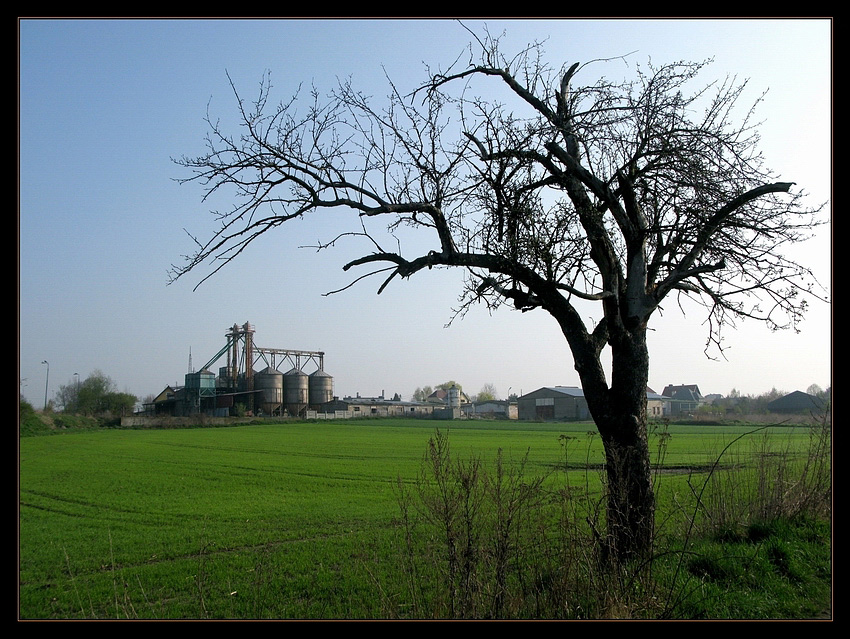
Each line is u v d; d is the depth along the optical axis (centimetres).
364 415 13475
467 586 728
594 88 980
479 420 12494
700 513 1230
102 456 4844
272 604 1094
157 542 1809
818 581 927
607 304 1041
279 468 3959
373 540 1602
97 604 1193
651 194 1064
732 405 8625
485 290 1021
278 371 12038
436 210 1023
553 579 779
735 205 952
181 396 11494
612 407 1026
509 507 762
